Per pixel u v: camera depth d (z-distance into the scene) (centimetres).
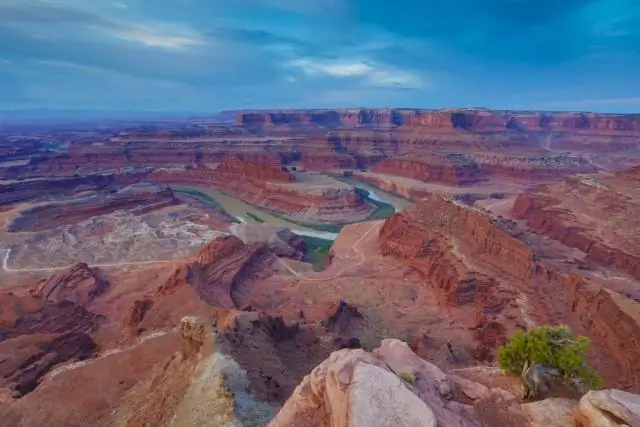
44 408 4353
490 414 2316
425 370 2469
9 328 6812
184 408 3491
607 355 5681
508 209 15650
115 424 3969
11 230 12862
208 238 12800
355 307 8006
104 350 6069
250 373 3922
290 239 12962
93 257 11250
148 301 7225
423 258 10162
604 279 8656
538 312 7112
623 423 1906
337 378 2080
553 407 2356
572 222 11756
